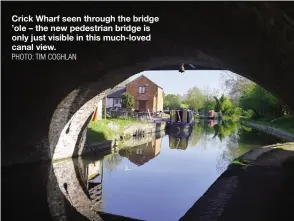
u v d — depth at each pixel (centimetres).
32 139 1121
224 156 1678
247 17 548
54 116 1156
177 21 713
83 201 812
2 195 788
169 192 920
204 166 1374
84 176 1145
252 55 739
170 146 2164
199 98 8494
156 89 4919
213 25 682
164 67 1366
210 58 998
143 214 722
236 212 623
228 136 2938
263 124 4078
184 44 884
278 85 815
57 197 821
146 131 2911
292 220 580
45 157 1208
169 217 704
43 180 1001
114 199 845
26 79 988
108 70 1090
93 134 1788
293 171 1030
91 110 1420
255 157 1306
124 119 2867
